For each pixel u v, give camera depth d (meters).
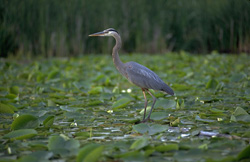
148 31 24.58
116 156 5.59
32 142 6.51
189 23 24.48
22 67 18.62
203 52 24.61
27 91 12.66
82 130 7.56
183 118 8.54
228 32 23.59
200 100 10.34
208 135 6.94
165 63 19.97
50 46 22.19
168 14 24.66
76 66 19.02
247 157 5.37
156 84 9.37
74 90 12.53
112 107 9.54
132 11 24.28
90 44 23.53
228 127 7.40
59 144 6.16
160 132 7.23
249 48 23.34
